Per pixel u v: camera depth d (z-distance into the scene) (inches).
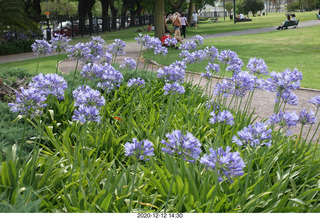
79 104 145.7
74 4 3420.3
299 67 555.2
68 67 583.2
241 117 210.1
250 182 142.3
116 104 269.6
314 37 989.2
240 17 2502.5
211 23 2608.3
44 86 139.8
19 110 129.3
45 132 197.6
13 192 123.9
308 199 139.6
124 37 1323.8
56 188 138.8
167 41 300.7
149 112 248.5
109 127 193.2
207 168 105.8
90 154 164.2
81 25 1571.1
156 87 311.1
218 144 162.9
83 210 118.8
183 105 239.1
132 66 286.0
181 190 129.7
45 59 735.1
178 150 101.1
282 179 143.3
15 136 192.2
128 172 143.1
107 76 191.5
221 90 166.4
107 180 132.3
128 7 2309.3
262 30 1433.3
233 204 127.4
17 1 697.6
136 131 204.1
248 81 162.6
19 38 999.0
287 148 173.6
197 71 522.9
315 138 257.8
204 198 126.0
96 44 245.1
